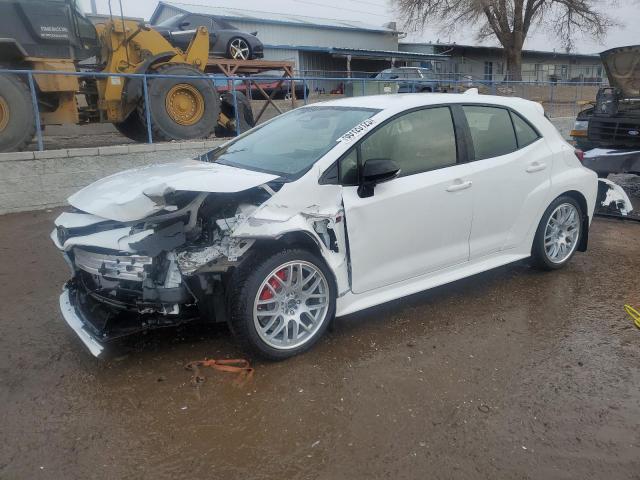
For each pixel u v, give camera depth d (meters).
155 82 8.99
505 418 3.01
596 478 2.56
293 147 4.04
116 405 3.09
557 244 5.14
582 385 3.33
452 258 4.31
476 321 4.18
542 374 3.45
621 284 4.97
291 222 3.38
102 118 9.70
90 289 3.50
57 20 8.28
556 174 4.94
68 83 8.59
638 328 4.09
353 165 3.75
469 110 4.46
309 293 3.60
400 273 4.00
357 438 2.83
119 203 3.33
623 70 8.56
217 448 2.75
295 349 3.56
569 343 3.85
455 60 39.03
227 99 10.77
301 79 10.90
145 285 3.22
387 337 3.91
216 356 3.61
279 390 3.24
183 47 11.55
